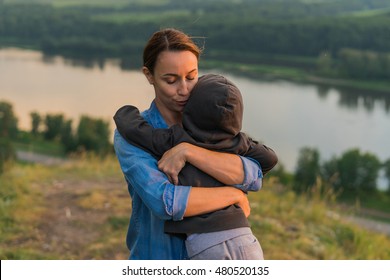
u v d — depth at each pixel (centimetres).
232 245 194
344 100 14000
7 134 8338
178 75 200
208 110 196
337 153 9450
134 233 221
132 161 200
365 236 685
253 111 12425
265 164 215
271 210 716
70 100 12194
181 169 199
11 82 14288
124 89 13562
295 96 14225
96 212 651
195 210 191
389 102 13900
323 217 730
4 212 619
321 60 17738
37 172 872
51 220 621
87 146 7400
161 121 211
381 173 7588
